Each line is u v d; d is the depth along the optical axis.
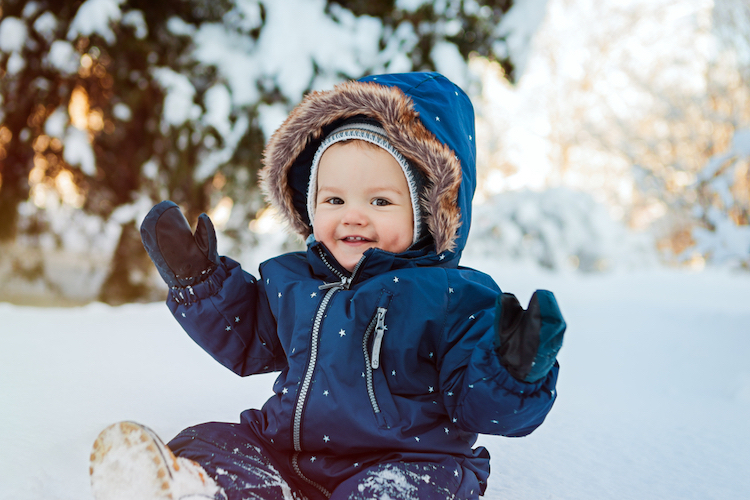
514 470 1.70
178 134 6.27
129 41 6.04
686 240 13.05
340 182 1.53
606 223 11.81
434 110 1.62
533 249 11.52
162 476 1.08
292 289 1.50
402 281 1.41
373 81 1.69
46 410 1.79
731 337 4.20
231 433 1.35
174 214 1.49
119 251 7.04
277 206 1.84
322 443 1.32
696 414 2.45
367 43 6.38
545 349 1.15
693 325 4.86
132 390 2.13
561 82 15.93
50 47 6.18
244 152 6.84
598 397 2.73
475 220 11.63
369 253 1.44
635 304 6.61
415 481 1.20
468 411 1.26
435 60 6.73
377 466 1.23
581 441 2.01
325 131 1.71
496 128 15.47
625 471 1.73
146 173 6.68
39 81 6.40
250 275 1.63
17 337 3.05
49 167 6.97
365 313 1.40
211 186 7.14
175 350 2.98
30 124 6.70
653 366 3.54
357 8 6.70
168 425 1.79
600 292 8.11
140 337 3.28
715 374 3.29
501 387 1.20
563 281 9.17
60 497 1.30
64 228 7.30
